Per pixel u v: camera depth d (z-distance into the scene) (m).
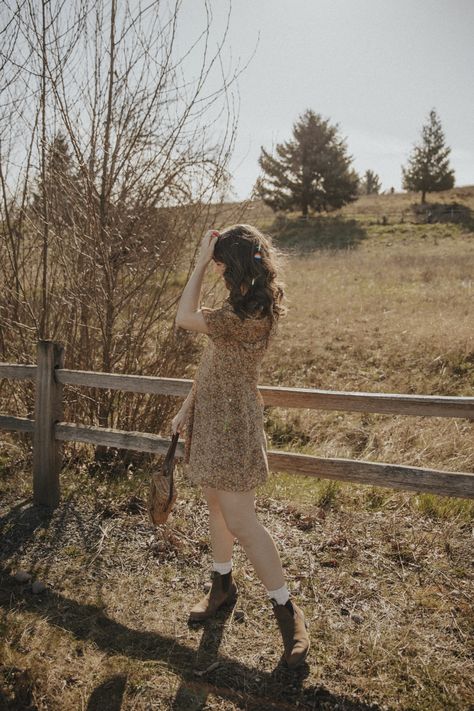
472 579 3.17
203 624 2.83
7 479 4.59
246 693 2.40
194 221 4.82
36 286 5.01
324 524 3.84
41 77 4.47
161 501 2.61
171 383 3.66
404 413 3.10
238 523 2.48
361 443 5.61
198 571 3.30
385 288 14.27
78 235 4.66
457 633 2.73
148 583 3.18
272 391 3.39
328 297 13.22
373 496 4.30
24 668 2.52
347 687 2.43
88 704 2.36
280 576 2.53
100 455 4.95
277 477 4.82
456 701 2.33
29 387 5.16
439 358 7.77
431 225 33.19
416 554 3.43
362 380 7.64
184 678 2.48
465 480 2.94
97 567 3.34
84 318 4.88
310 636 2.73
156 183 4.72
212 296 5.01
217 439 2.43
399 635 2.72
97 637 2.75
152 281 4.93
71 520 3.89
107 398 4.98
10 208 5.02
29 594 3.10
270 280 2.39
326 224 35.25
